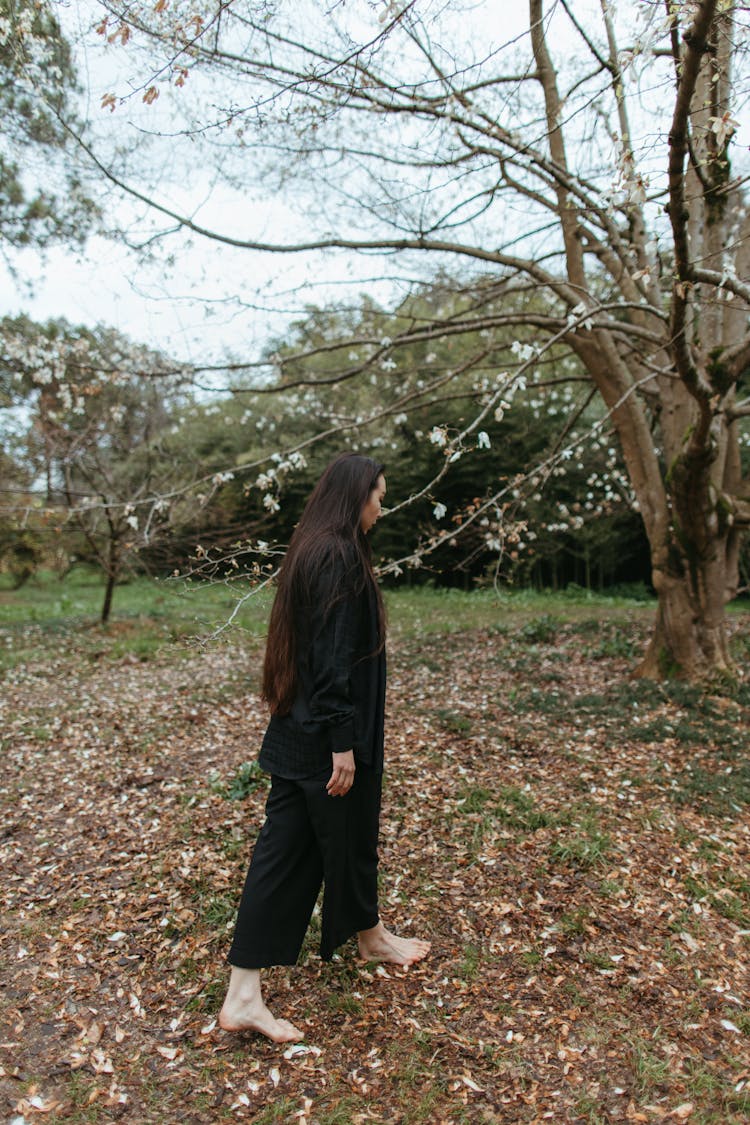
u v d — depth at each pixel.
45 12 3.65
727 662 6.00
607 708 5.32
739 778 3.97
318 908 2.69
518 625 9.77
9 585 18.70
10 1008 2.15
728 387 4.82
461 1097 1.84
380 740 2.10
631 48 2.79
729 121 2.63
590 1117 1.76
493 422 13.88
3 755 4.62
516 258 5.79
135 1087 1.86
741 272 5.45
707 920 2.65
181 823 3.44
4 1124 1.71
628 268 5.61
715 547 5.75
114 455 11.08
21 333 6.18
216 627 3.40
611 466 11.23
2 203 5.79
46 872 3.01
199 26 3.15
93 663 8.00
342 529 2.06
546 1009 2.17
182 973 2.32
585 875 2.94
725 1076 1.91
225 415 12.45
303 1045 2.01
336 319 6.95
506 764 4.23
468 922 2.62
